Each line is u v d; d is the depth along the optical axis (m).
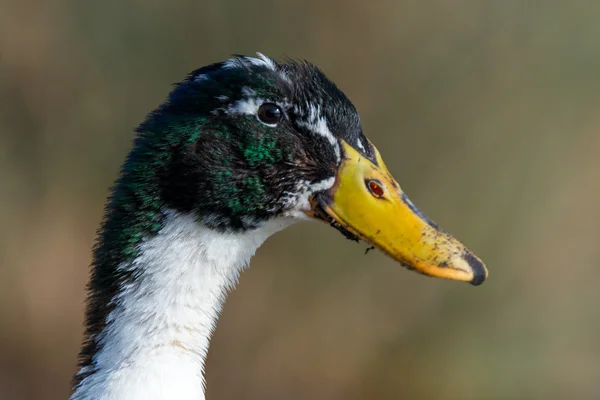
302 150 5.50
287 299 12.27
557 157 12.02
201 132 5.32
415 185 11.99
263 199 5.47
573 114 11.95
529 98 11.83
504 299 12.30
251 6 11.62
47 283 12.21
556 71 11.84
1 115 12.03
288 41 11.70
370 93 11.81
